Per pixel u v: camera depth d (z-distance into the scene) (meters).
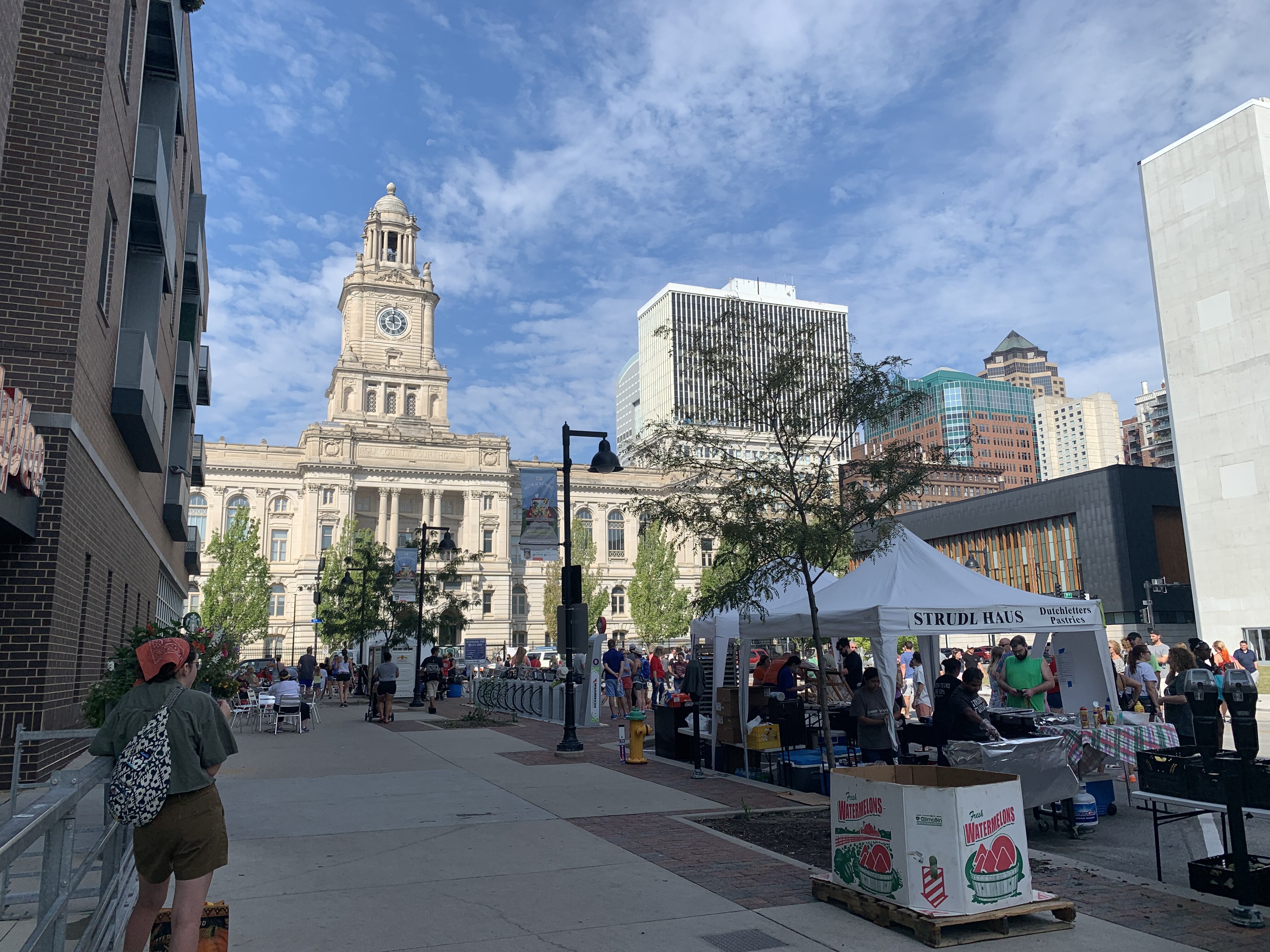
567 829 9.28
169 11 17.38
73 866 6.28
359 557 47.47
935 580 12.55
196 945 4.32
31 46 12.41
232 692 12.18
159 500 25.03
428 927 5.98
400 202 98.31
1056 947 5.71
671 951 5.54
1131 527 56.78
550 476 18.09
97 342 13.30
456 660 47.56
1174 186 42.03
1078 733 9.80
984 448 176.00
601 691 22.47
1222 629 39.12
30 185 12.05
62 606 11.58
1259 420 38.16
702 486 11.91
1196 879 7.02
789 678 14.41
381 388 91.94
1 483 8.89
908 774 7.04
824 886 6.62
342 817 9.93
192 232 25.28
